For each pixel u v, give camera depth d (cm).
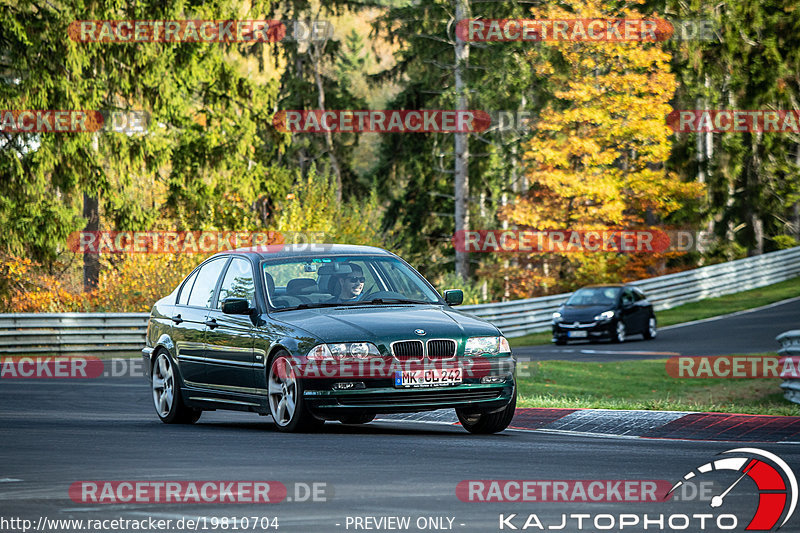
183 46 11538
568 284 14212
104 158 11619
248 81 12312
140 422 3562
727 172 15562
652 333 9900
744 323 10612
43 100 10775
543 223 13200
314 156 17500
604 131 13175
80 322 8331
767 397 5197
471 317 3114
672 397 5509
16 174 10719
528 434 3045
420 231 16588
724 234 16325
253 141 12200
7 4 10688
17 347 8031
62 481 2011
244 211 11950
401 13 15212
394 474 2091
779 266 14188
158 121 11719
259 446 2580
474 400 2923
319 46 17038
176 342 3481
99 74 11456
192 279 3622
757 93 15388
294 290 3189
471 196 16288
